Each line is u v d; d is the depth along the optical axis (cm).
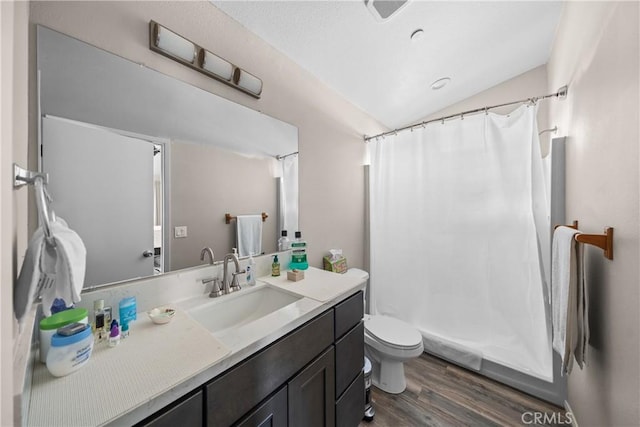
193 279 111
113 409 50
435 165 201
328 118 192
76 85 83
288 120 159
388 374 162
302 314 94
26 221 64
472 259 185
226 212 126
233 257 118
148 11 99
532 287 164
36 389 54
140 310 95
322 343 104
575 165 127
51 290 48
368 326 171
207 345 73
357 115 226
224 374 68
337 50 155
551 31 168
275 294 125
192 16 111
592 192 104
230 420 70
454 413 144
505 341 174
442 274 198
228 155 127
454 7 136
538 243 160
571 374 137
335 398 112
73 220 82
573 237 96
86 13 85
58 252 48
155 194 102
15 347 47
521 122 165
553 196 149
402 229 218
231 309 113
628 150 76
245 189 135
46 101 77
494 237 177
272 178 149
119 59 92
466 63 188
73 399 52
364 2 124
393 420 140
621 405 81
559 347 109
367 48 156
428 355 200
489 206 178
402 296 219
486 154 179
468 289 187
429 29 148
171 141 106
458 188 191
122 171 93
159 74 102
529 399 154
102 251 88
